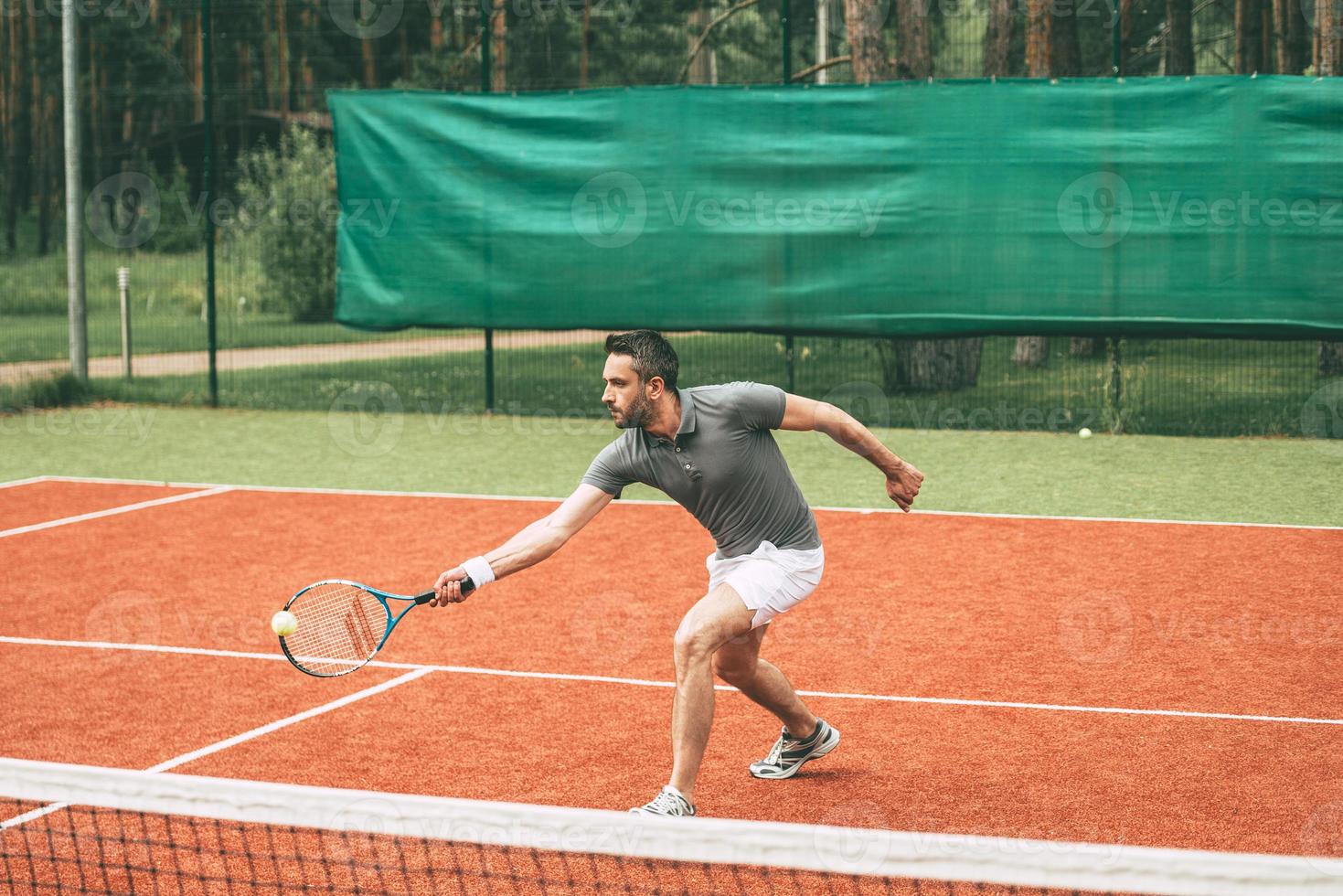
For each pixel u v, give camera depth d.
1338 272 15.87
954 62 26.84
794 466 16.09
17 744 7.74
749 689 6.80
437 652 9.44
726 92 17.39
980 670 8.82
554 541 6.38
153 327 31.47
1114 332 16.55
